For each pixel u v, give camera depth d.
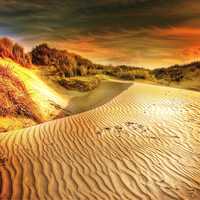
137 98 15.04
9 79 13.26
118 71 39.94
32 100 13.62
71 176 5.74
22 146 7.36
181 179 5.73
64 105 16.97
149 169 6.16
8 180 5.46
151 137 8.34
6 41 19.61
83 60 37.44
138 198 5.00
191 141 8.07
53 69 25.64
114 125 9.55
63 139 8.02
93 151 7.14
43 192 5.08
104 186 5.38
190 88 30.31
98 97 20.42
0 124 10.05
